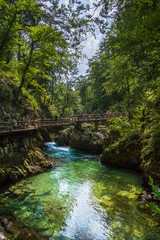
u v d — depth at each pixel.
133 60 3.79
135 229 4.15
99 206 5.45
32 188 6.96
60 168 10.35
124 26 3.98
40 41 12.48
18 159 8.97
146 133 7.28
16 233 3.99
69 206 5.51
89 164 11.55
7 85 12.15
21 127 10.66
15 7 10.20
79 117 19.20
